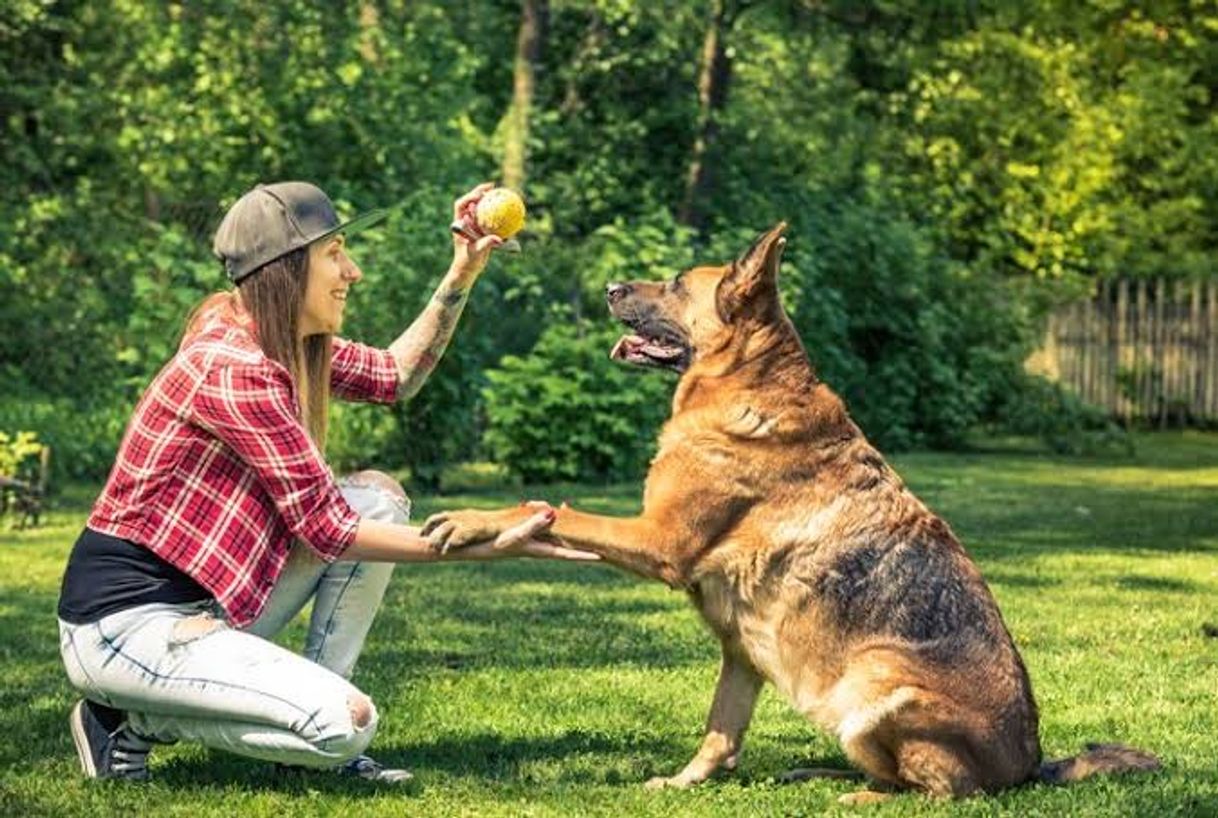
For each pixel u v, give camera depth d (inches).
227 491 188.2
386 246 582.9
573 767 212.4
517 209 216.7
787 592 196.9
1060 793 191.8
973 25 967.6
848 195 921.5
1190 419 991.0
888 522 199.6
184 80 727.7
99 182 718.5
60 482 567.5
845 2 910.4
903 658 192.4
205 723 187.8
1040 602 357.4
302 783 197.5
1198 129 1073.5
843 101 952.9
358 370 217.8
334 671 207.2
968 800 188.2
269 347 191.6
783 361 204.8
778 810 190.4
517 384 601.9
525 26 773.9
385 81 735.7
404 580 385.7
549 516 192.2
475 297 583.5
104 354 615.5
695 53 922.1
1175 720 245.4
